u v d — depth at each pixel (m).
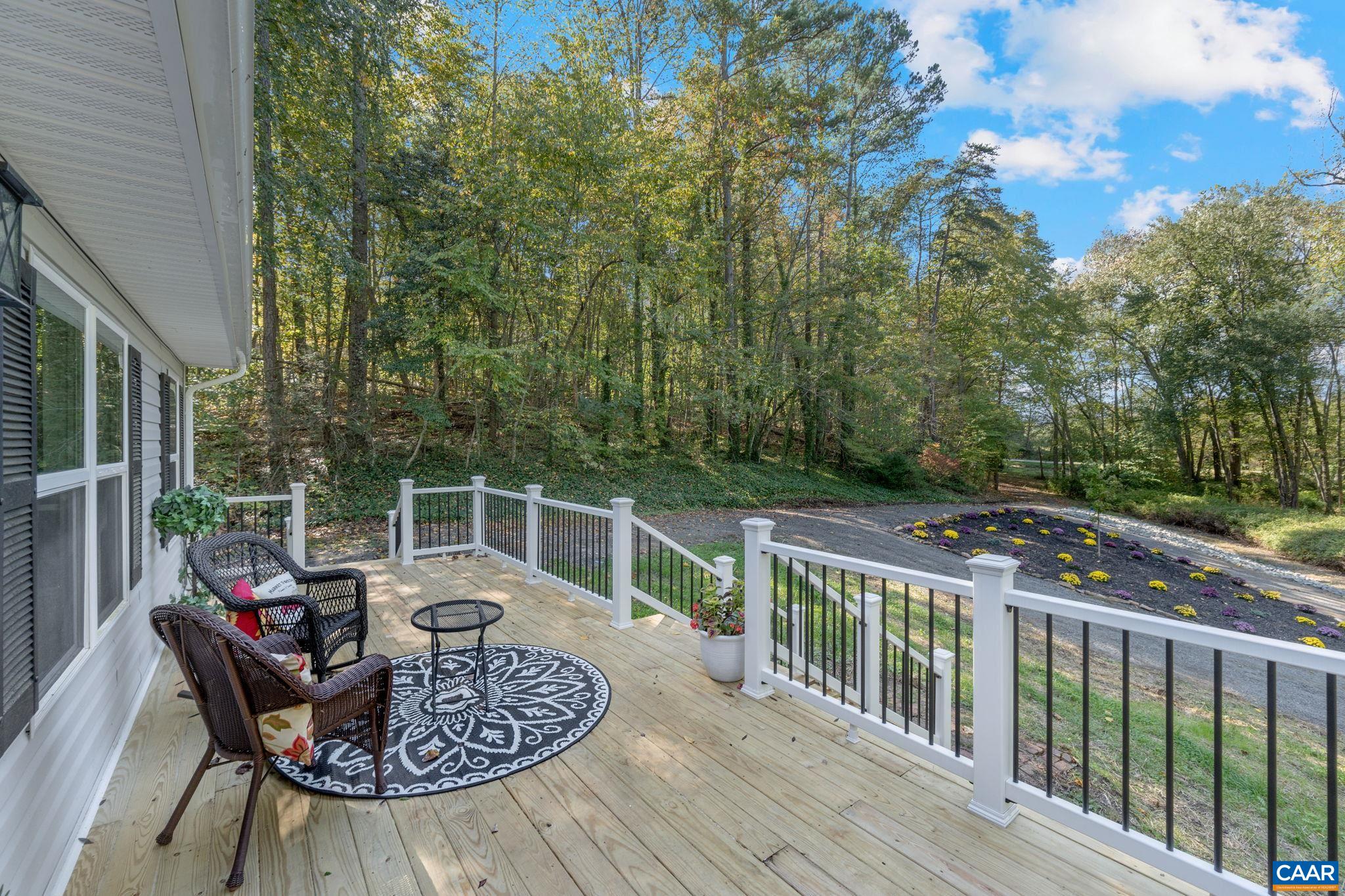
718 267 13.70
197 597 3.82
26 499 1.63
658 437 14.66
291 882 1.84
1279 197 15.98
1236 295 16.98
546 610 4.70
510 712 2.97
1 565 1.46
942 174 18.42
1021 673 5.35
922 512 14.94
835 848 1.99
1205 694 5.09
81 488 2.20
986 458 21.14
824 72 15.13
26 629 1.61
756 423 16.36
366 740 2.29
